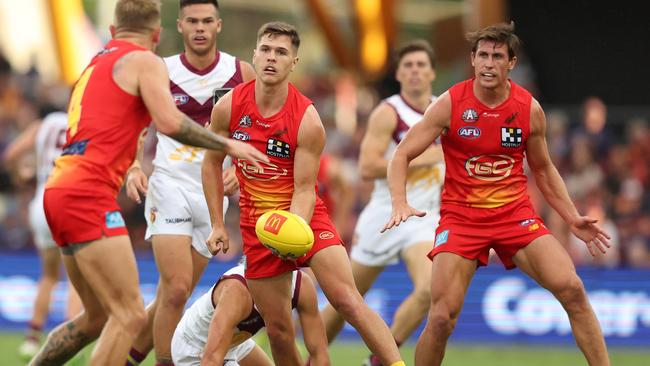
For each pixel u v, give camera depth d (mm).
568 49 67938
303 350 40719
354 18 63969
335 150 60156
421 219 33750
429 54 34562
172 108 23969
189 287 29609
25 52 72062
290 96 25375
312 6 63250
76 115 24438
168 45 87375
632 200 54438
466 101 26078
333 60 67000
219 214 26375
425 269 32750
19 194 57469
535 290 47062
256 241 25328
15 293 49219
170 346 29156
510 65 25688
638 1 66188
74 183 23938
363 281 34812
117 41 25094
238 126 25547
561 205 27031
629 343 47156
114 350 23906
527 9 67750
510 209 26312
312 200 25359
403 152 26562
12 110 63938
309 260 25422
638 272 47469
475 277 47312
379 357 25016
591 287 47469
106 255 23969
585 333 25797
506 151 26156
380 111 34531
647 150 57219
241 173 25859
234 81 30953
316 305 26141
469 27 57250
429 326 26094
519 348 45438
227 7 91750
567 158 57438
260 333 41938
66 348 26656
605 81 67938
